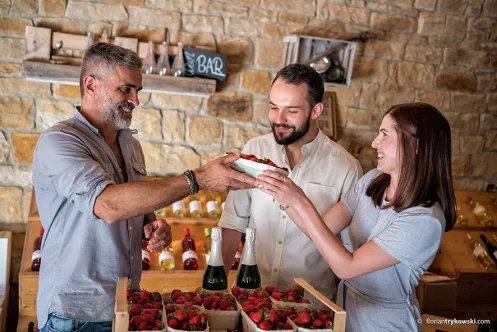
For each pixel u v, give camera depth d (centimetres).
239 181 175
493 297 351
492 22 405
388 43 386
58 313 178
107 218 167
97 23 333
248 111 364
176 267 309
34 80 321
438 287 323
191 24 349
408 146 174
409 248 168
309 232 174
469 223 381
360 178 220
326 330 153
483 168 416
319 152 236
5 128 326
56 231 184
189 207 342
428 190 173
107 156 191
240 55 359
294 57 355
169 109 350
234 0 355
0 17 319
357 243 195
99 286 183
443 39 397
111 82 188
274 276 228
